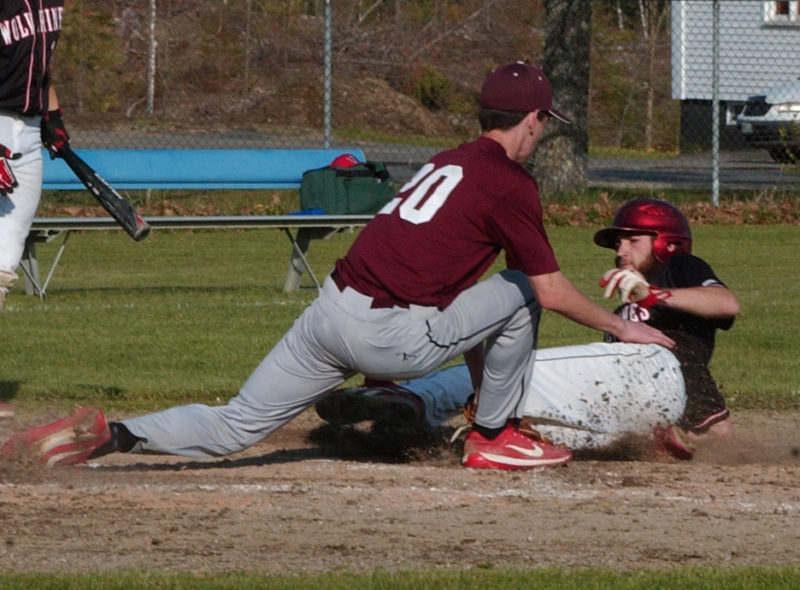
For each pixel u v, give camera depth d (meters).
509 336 14.47
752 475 15.08
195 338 25.45
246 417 14.35
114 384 20.89
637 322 15.82
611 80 99.88
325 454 16.75
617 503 13.42
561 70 51.75
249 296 31.59
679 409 16.20
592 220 48.94
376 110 82.69
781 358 24.31
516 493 13.81
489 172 13.81
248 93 77.81
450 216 13.69
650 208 16.44
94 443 14.23
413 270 13.61
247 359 23.39
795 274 36.44
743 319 28.50
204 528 12.13
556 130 51.75
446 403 16.03
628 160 72.12
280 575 10.47
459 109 88.25
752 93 79.94
